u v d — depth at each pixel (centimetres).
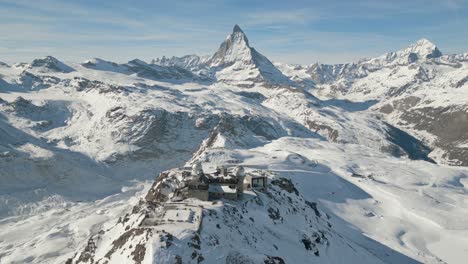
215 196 8638
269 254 6769
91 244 6856
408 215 15562
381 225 14412
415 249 12850
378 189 17675
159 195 9844
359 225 14162
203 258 5450
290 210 9731
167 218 6431
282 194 10744
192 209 6938
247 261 5784
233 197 8650
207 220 6488
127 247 5666
